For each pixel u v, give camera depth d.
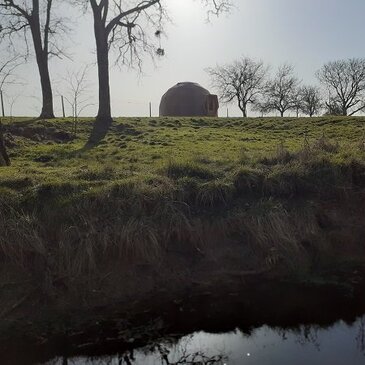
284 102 64.44
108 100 20.16
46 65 23.86
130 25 22.27
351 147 10.90
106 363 5.61
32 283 6.91
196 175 9.20
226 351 5.73
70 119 20.81
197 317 6.61
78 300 6.87
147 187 8.30
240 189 8.85
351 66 64.44
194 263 7.71
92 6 20.31
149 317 6.61
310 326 6.29
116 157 12.73
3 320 6.40
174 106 41.94
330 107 65.69
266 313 6.67
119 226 7.62
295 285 7.44
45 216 7.60
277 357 5.52
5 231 7.20
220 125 21.34
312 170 9.23
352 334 5.99
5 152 11.94
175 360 5.57
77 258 7.19
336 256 8.14
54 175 9.20
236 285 7.42
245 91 62.03
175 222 7.88
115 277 7.25
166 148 14.16
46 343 6.01
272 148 13.41
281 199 8.71
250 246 7.99
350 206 8.80
